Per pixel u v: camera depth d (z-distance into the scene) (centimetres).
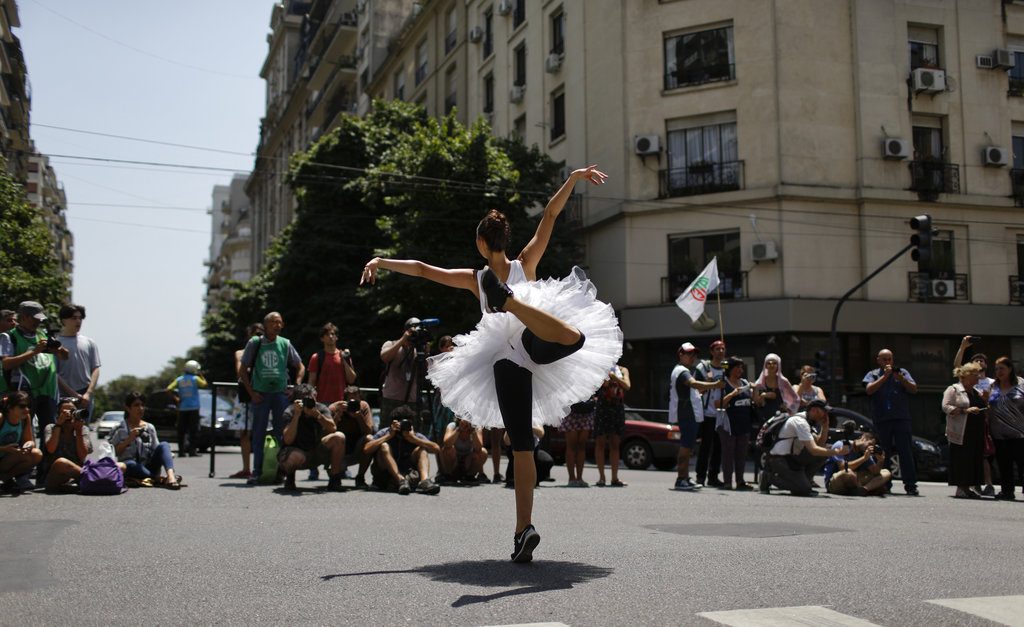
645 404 2588
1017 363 2602
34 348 845
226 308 3662
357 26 5081
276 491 855
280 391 952
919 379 2503
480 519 648
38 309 863
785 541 536
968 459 1041
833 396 1936
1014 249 2631
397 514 677
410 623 318
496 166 2558
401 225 2567
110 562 448
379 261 445
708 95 2547
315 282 3114
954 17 2622
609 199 2702
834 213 2484
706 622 322
